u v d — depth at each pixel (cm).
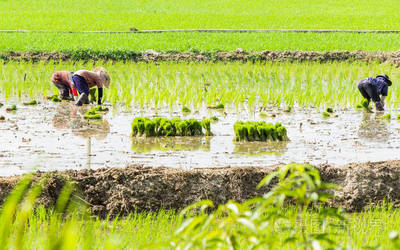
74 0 8100
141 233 973
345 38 4144
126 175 1183
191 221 441
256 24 5428
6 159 1402
